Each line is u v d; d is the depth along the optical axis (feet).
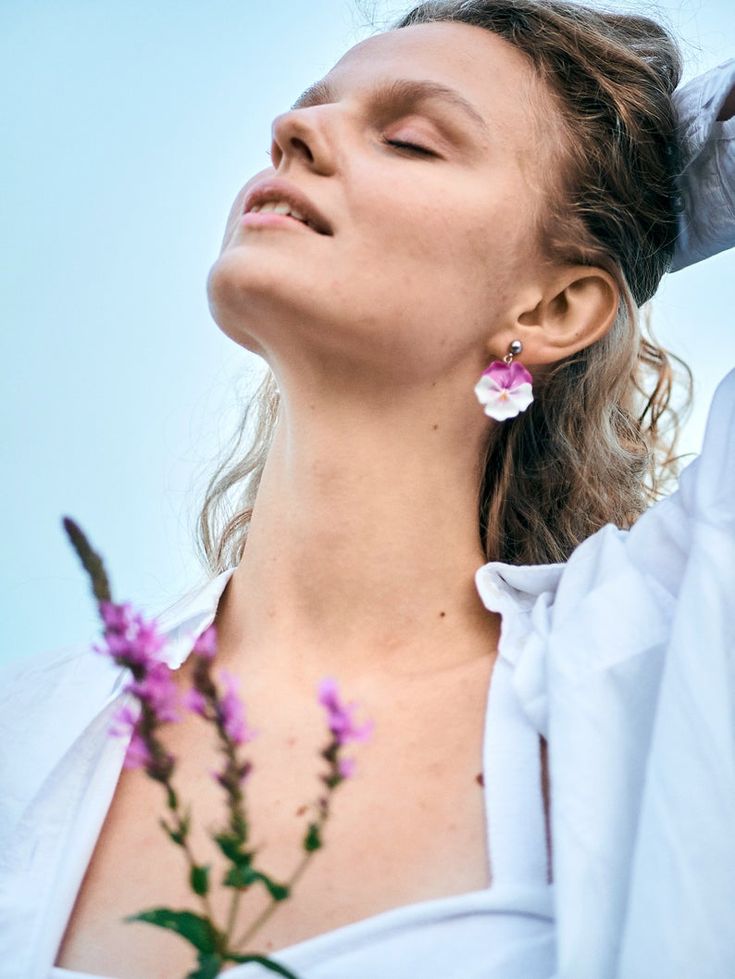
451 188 6.42
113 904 5.58
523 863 5.35
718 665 5.10
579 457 7.48
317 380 6.37
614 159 7.21
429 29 7.14
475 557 6.63
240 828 3.91
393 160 6.45
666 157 7.48
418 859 5.48
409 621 6.37
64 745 6.28
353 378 6.34
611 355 7.44
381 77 6.70
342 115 6.54
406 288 6.21
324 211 6.26
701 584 5.32
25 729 6.42
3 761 6.31
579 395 7.47
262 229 6.31
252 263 6.15
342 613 6.36
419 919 5.14
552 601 6.39
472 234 6.43
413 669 6.27
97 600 3.94
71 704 6.48
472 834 5.53
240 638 6.57
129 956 5.38
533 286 6.84
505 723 5.78
